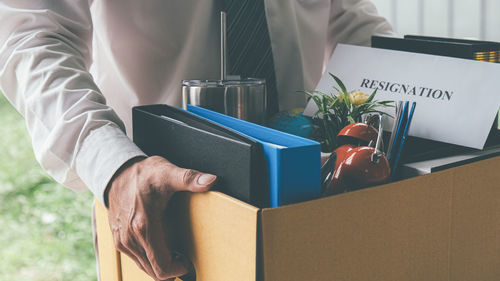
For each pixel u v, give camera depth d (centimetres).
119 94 110
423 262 74
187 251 73
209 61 109
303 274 64
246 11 103
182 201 72
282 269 62
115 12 102
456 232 77
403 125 76
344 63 99
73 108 80
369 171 71
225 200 65
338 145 84
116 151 75
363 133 77
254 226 61
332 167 74
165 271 73
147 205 71
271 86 107
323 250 65
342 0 128
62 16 91
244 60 104
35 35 86
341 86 85
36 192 386
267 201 65
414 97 89
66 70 84
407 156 78
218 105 86
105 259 97
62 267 304
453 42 96
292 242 62
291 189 64
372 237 68
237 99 87
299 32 121
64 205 369
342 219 65
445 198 75
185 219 72
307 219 63
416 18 179
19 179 404
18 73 87
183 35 105
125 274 91
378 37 102
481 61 84
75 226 345
